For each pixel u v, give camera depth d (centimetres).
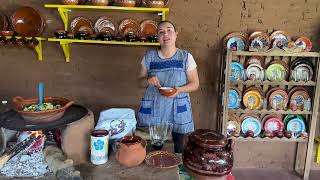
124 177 127
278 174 296
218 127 289
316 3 275
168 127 176
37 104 156
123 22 270
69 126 139
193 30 277
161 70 212
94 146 136
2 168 134
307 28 279
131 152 134
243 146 303
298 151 302
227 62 261
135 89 285
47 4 262
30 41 259
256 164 307
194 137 132
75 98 286
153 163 138
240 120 288
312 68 278
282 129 290
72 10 269
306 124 290
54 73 281
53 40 253
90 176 127
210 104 290
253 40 272
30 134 154
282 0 274
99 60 279
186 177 136
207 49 280
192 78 214
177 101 212
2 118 152
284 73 279
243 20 277
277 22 277
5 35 255
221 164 125
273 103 282
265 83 271
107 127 153
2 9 269
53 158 135
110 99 286
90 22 270
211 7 274
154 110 215
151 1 246
